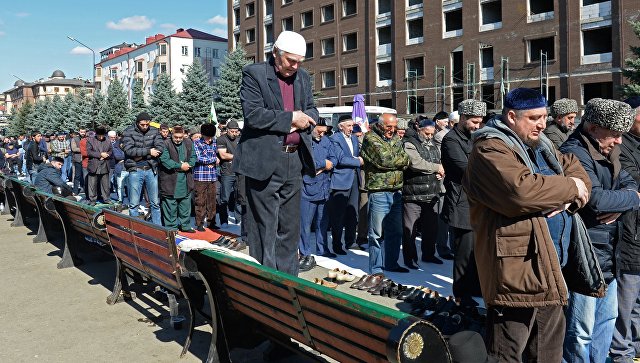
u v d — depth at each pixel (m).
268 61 3.99
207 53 85.75
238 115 44.25
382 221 6.76
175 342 4.67
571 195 2.71
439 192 7.31
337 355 2.96
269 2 55.75
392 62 43.09
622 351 4.13
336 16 47.41
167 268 4.48
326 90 48.97
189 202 9.92
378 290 6.00
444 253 7.93
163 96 49.34
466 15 38.06
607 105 3.40
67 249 7.45
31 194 9.13
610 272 3.65
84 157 15.27
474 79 37.75
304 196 7.47
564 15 32.97
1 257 8.17
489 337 2.97
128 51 96.75
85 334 4.89
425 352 2.31
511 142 2.86
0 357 4.41
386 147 6.58
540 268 2.71
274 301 3.36
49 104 80.25
